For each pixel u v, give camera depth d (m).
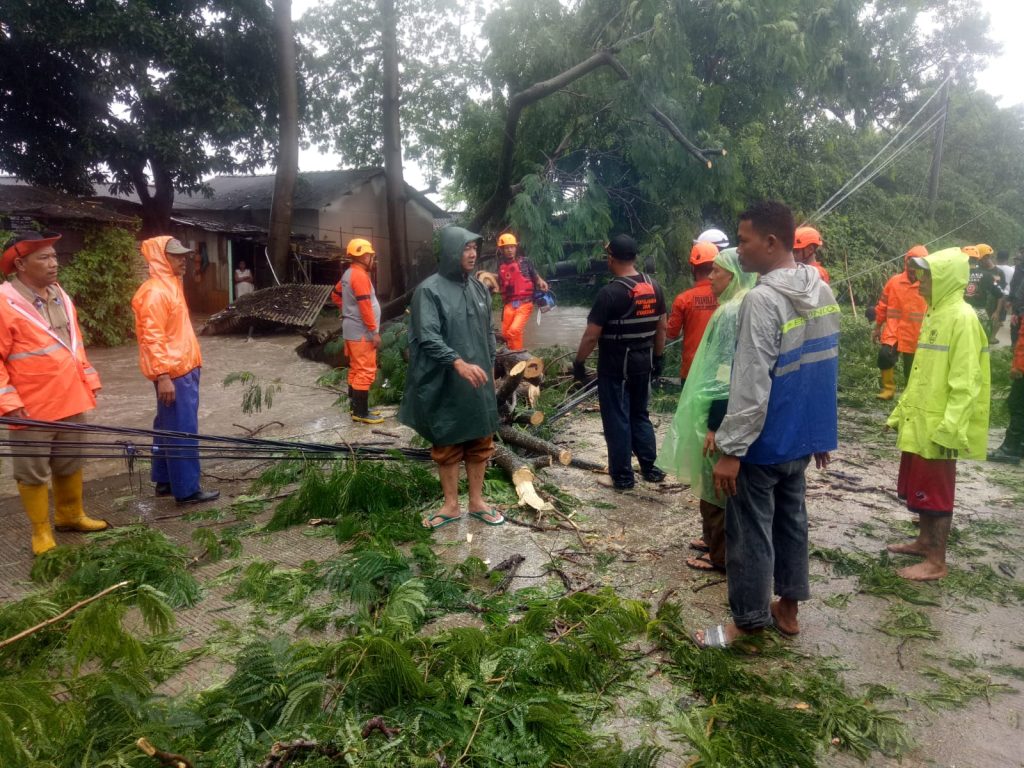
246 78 18.97
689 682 3.09
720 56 13.76
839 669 3.20
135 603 3.46
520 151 14.53
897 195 23.91
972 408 3.79
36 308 4.31
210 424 7.54
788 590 3.37
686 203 13.50
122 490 5.60
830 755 2.68
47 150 17.38
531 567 4.19
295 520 4.83
